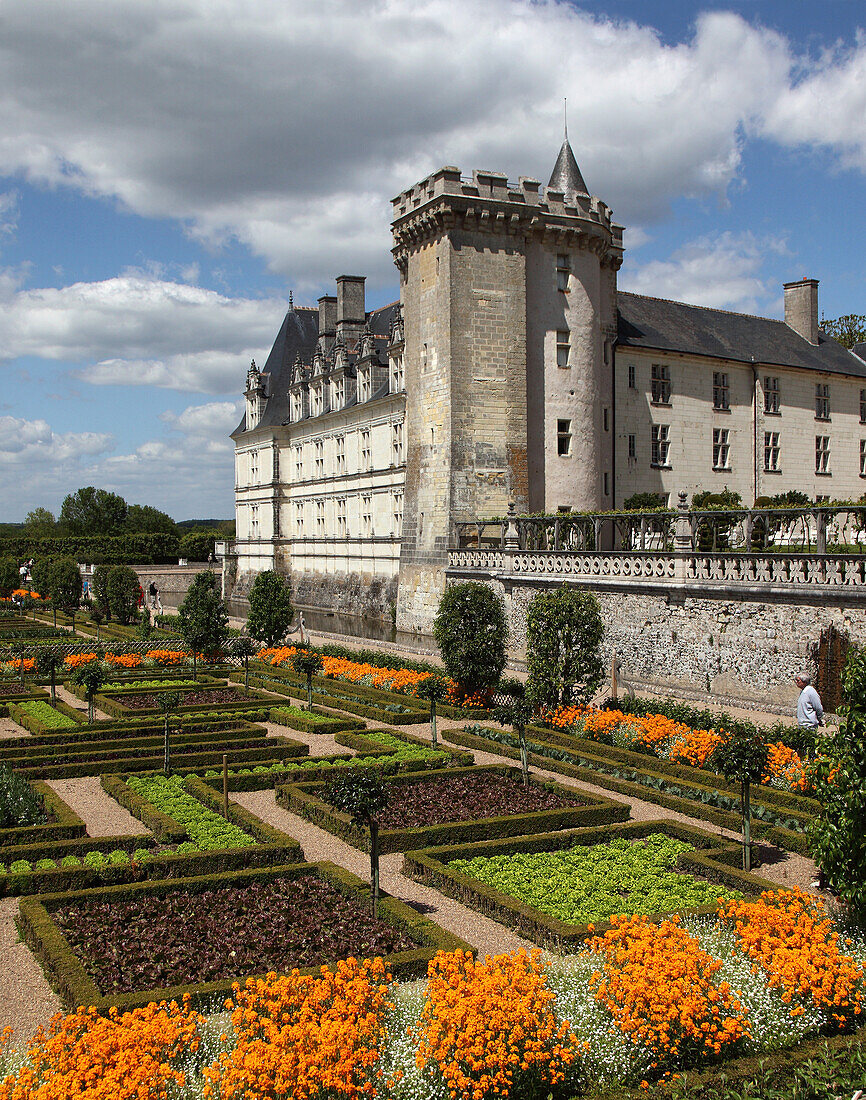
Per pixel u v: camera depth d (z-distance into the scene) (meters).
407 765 21.06
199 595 36.19
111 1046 7.93
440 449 42.81
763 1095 8.12
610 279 47.62
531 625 25.56
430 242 43.28
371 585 56.91
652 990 8.63
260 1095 7.68
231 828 16.75
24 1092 7.63
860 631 22.81
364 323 64.00
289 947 11.52
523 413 43.44
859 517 29.61
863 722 11.50
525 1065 7.98
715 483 51.59
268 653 39.62
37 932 11.73
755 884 13.27
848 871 11.37
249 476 75.94
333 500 62.66
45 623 55.41
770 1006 9.20
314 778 20.25
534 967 9.61
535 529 36.72
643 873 14.26
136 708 28.58
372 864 12.68
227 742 23.61
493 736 24.30
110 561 95.44
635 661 29.73
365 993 8.82
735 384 52.72
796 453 55.19
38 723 26.19
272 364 75.50
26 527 152.00
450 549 41.47
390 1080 8.04
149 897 13.30
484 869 14.37
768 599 25.23
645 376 49.06
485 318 42.69
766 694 25.31
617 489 47.78
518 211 42.72
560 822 16.81
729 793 18.56
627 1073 8.49
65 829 16.25
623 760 21.27
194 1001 9.98
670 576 28.53
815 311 58.94
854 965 9.81
